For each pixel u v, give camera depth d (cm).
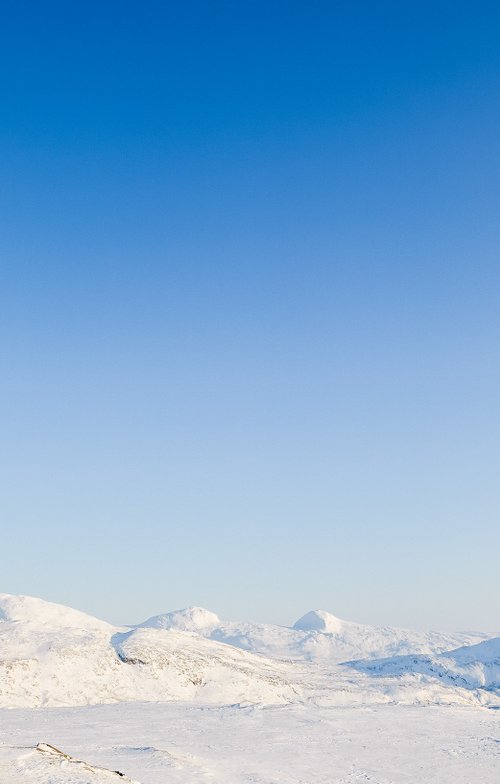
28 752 4847
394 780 7025
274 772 6969
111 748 7338
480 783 7088
